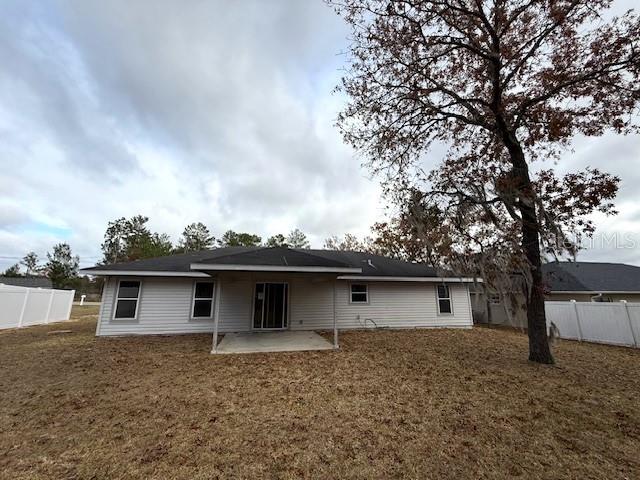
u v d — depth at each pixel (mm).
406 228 8898
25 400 4844
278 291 12914
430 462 3229
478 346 9852
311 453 3377
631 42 6586
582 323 11766
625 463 3266
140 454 3285
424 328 14211
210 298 12156
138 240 38594
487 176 7539
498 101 7852
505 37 8062
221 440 3629
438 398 5129
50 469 2979
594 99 7348
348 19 8195
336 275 9781
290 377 6215
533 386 5832
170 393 5215
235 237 44656
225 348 8953
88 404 4691
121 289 11422
